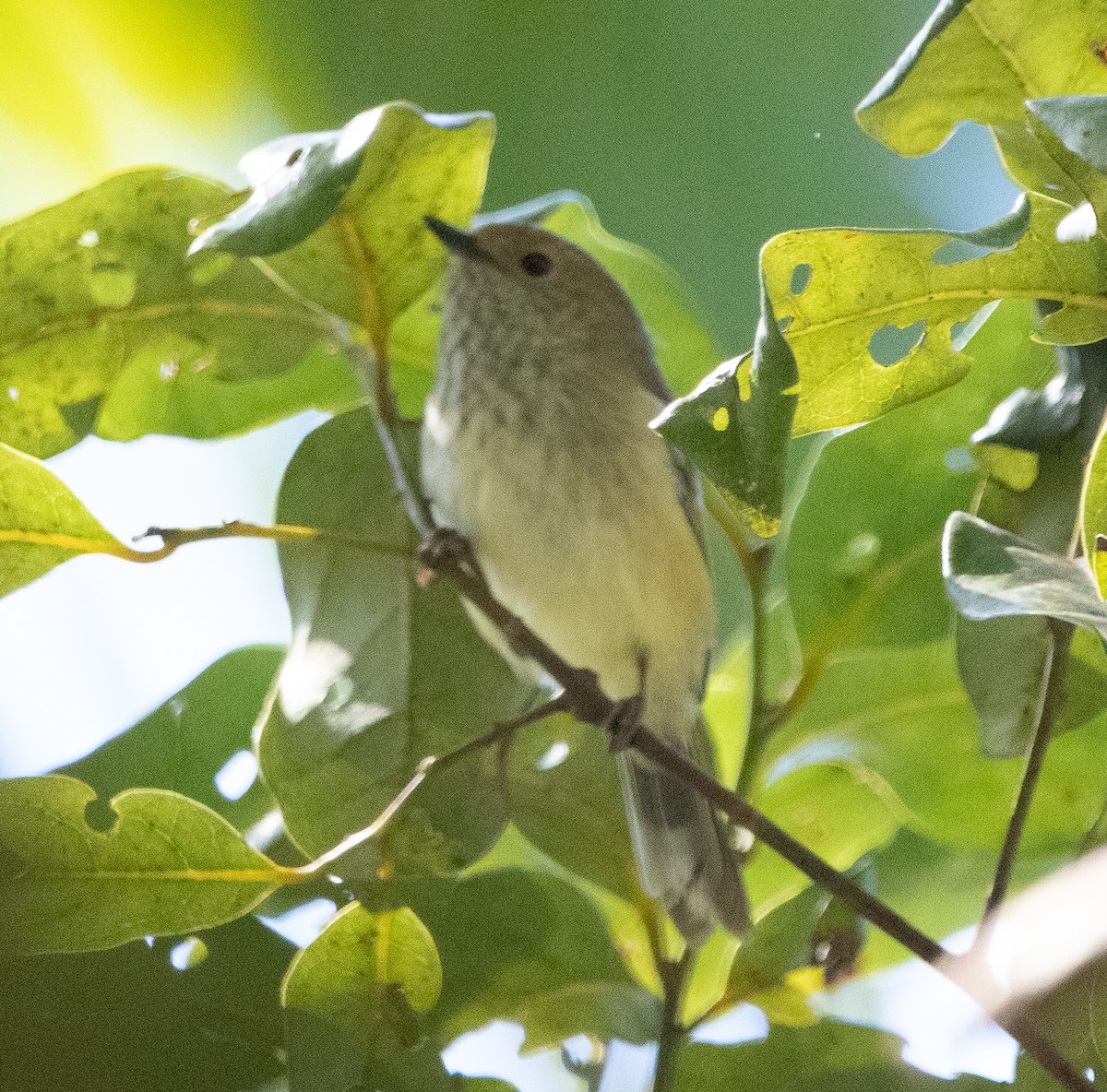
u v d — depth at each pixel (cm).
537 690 732
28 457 598
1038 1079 633
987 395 690
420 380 821
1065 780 700
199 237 580
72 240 671
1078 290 563
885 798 711
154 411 717
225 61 880
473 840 680
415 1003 638
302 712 684
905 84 570
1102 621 469
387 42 872
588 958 681
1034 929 610
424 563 629
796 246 552
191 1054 640
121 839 589
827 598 690
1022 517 617
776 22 888
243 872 596
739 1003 652
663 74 881
